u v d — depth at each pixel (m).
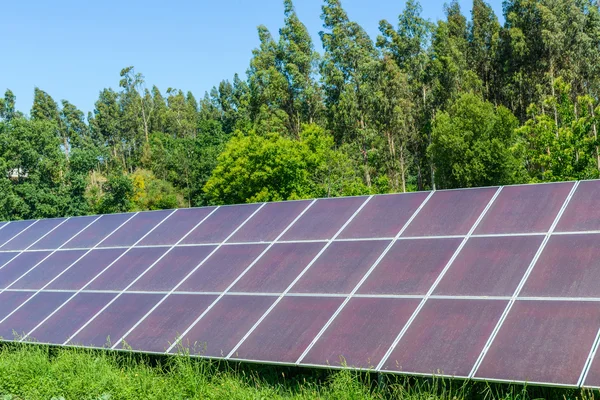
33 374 9.83
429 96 78.00
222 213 13.59
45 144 73.25
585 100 43.12
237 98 119.81
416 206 10.89
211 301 10.22
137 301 11.05
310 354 8.20
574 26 77.88
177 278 11.35
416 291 8.62
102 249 13.85
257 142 58.69
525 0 83.94
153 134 131.12
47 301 12.23
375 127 83.62
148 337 9.86
